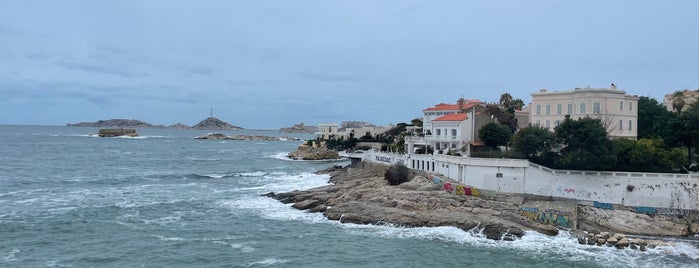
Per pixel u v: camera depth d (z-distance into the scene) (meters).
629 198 64.00
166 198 82.75
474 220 59.28
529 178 68.25
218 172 129.12
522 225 59.41
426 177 79.62
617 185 64.38
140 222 64.56
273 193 84.69
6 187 92.81
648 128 89.25
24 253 50.75
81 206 74.12
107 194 86.38
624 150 68.00
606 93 82.75
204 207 74.62
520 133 75.88
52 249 52.28
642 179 63.50
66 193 86.75
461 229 59.00
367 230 60.19
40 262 48.06
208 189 94.38
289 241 55.91
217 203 77.94
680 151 70.31
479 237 56.88
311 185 99.62
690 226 59.84
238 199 81.69
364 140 185.00
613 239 54.72
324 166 152.38
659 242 54.47
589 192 65.56
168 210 72.31
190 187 97.38
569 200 66.38
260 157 193.75
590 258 50.41
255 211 71.62
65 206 73.94
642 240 54.75
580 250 52.88
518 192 68.56
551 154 72.62
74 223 63.09
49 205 74.56
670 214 62.09
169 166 145.12
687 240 56.75
